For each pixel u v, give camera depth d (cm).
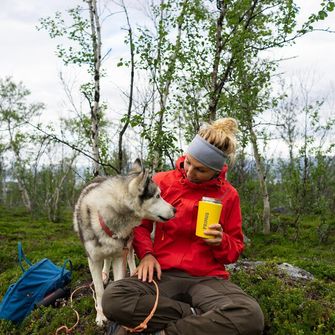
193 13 329
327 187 586
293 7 285
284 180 632
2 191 1444
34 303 190
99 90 334
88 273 242
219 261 146
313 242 470
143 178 156
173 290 140
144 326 127
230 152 146
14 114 1009
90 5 330
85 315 182
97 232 169
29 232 579
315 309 168
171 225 148
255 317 122
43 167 997
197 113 344
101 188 175
